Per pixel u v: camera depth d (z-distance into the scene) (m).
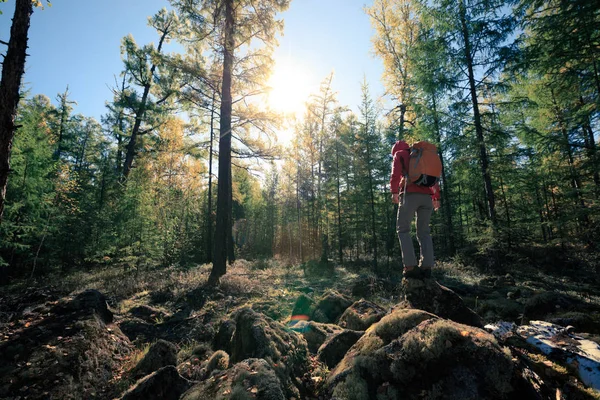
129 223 12.59
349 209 21.48
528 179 14.26
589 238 11.77
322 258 18.88
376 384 2.38
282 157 14.58
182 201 18.61
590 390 2.30
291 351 3.57
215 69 13.55
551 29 9.38
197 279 11.16
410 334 2.56
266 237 40.09
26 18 5.68
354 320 5.21
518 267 12.73
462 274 11.24
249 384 2.52
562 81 10.34
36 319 5.19
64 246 14.46
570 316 3.85
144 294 9.28
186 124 19.70
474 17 11.23
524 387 2.07
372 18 18.50
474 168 12.68
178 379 3.25
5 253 12.62
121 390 3.95
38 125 12.87
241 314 4.21
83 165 29.70
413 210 3.66
